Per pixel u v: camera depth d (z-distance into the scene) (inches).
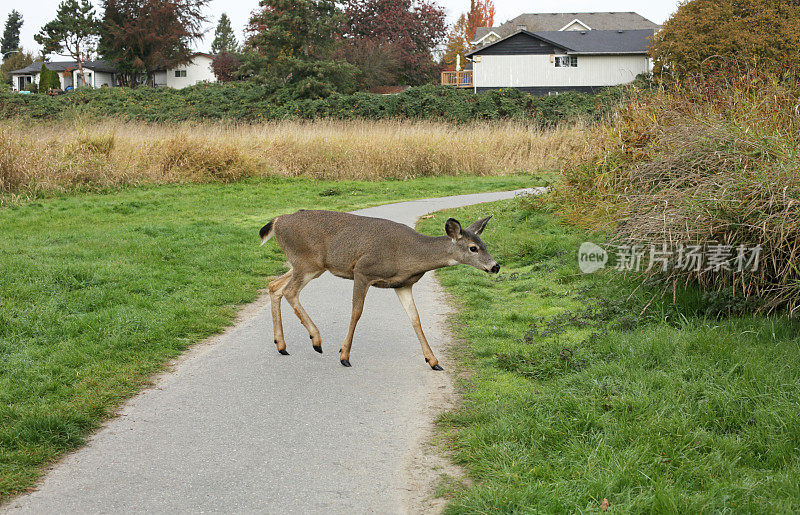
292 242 261.1
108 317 295.9
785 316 257.4
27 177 663.8
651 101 454.6
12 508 156.6
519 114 1409.9
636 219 303.7
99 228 504.1
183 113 1600.6
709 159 307.1
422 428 199.8
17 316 292.8
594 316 294.4
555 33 2058.3
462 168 973.2
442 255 239.8
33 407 207.6
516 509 150.3
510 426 189.2
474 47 2474.2
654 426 181.3
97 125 903.1
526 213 531.2
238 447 188.1
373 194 757.9
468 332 290.8
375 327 302.7
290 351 271.4
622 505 148.3
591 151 481.1
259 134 973.2
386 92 2340.1
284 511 156.0
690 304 279.4
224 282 371.6
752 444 173.3
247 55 1929.1
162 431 198.4
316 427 200.8
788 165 271.4
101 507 157.5
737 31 1277.1
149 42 2546.8
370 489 165.8
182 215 589.6
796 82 371.2
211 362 258.1
